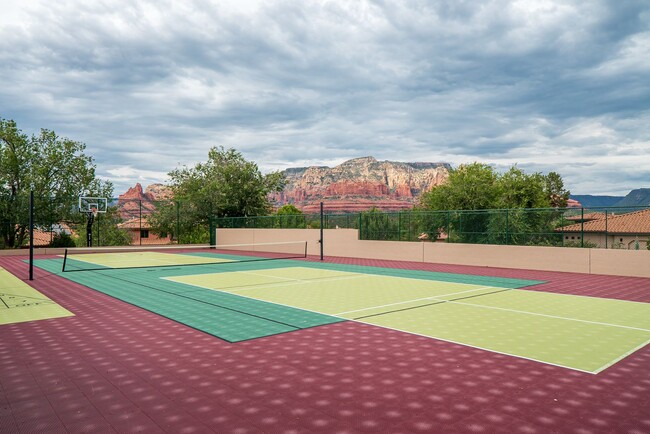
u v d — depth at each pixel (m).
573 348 6.98
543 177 46.28
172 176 48.44
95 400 4.85
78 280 16.20
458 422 4.27
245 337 7.68
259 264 22.80
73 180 38.31
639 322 8.95
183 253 32.03
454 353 6.68
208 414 4.46
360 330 8.21
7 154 34.94
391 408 4.61
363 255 26.58
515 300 11.63
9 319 9.30
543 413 4.48
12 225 33.66
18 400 4.86
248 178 44.88
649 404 4.72
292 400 4.84
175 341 7.43
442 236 23.03
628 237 19.20
